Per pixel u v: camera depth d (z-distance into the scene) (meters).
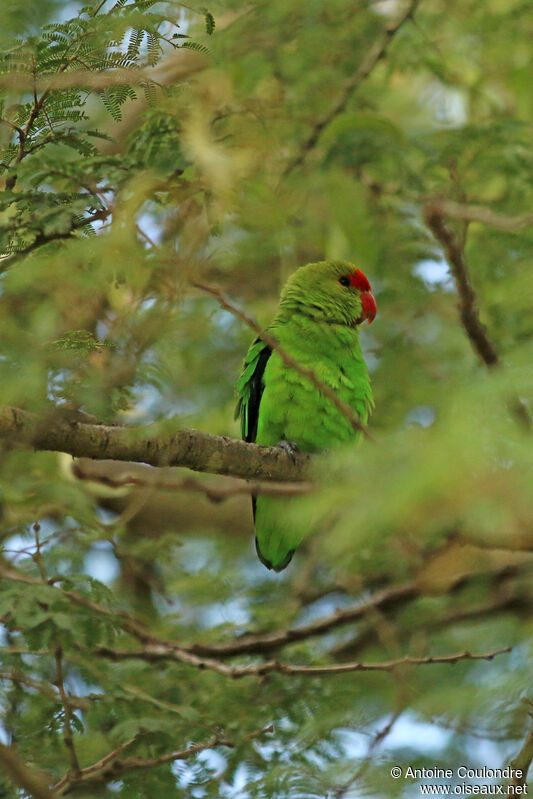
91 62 8.20
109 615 9.00
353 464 5.42
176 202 8.09
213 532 15.80
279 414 12.07
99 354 8.48
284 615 12.10
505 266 12.25
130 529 15.45
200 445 9.12
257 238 12.16
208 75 11.13
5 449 8.48
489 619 12.88
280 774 9.53
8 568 9.55
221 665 10.47
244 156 9.40
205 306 12.65
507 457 4.82
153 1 8.12
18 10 10.12
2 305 8.45
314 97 12.49
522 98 14.08
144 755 9.35
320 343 12.34
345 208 12.19
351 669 10.33
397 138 11.94
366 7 13.22
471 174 11.92
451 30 13.34
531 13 12.77
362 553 11.39
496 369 5.41
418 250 13.29
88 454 8.34
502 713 10.97
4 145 8.70
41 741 9.55
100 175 7.84
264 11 12.82
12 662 9.67
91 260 7.99
